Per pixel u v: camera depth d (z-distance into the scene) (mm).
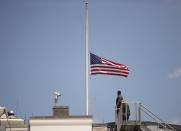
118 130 98438
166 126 105312
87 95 106750
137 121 98250
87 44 109438
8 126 110188
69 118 90000
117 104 99625
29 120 89625
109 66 105312
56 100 92562
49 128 89625
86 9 111188
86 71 107688
